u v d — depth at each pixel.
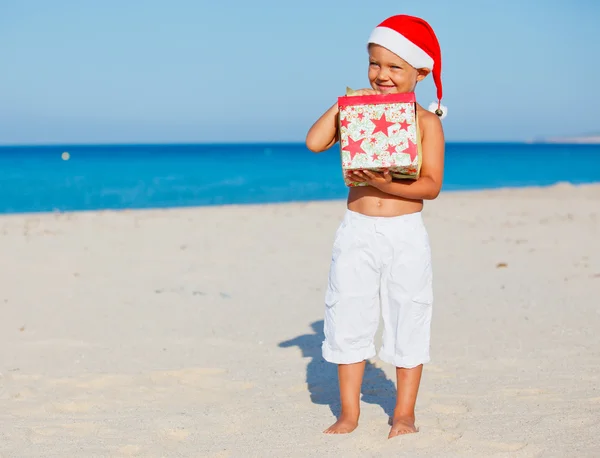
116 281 7.41
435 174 3.10
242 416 3.54
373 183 3.05
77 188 23.66
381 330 5.40
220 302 6.42
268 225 12.03
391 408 3.62
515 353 4.61
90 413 3.65
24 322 5.72
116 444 3.17
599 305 6.02
